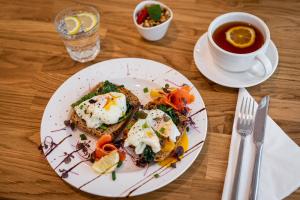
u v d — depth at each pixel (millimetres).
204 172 400
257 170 376
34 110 461
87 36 480
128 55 504
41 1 579
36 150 425
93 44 498
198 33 521
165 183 376
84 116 428
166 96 435
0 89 482
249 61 439
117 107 425
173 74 463
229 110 446
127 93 454
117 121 430
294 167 386
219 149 416
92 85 465
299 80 465
